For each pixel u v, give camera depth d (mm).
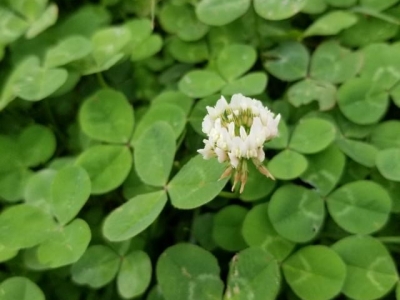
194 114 112
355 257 90
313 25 123
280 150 106
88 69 120
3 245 94
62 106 128
